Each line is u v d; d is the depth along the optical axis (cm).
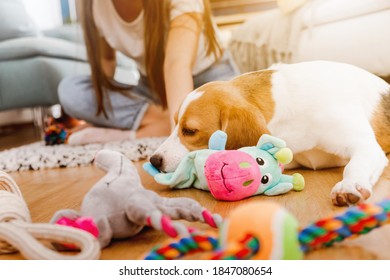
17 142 292
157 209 65
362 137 92
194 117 99
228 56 214
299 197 86
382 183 91
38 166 164
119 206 66
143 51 196
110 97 209
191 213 68
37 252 57
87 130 213
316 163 109
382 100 111
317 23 224
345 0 206
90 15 195
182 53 156
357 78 109
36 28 338
